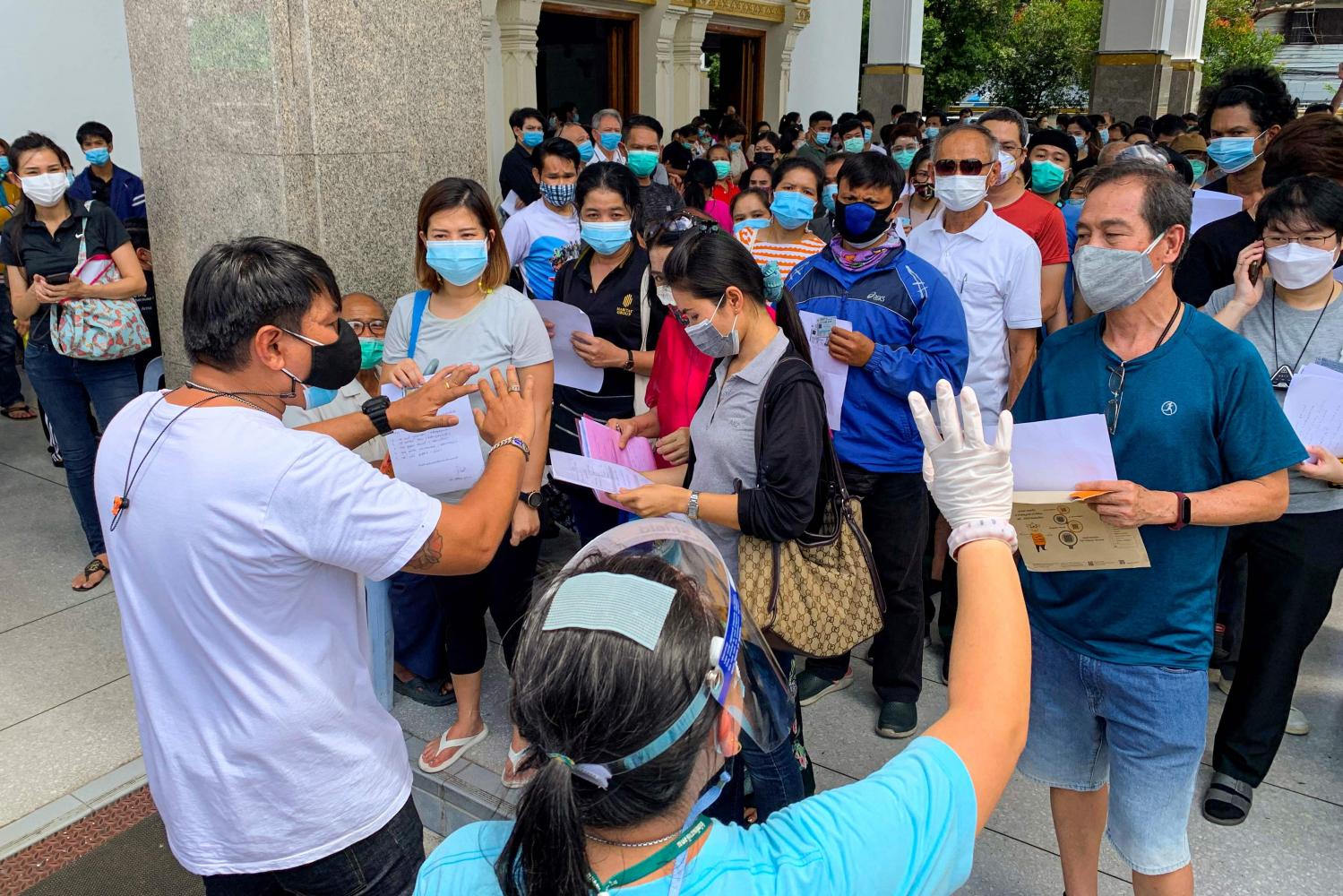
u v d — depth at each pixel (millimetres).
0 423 6512
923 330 3164
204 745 1751
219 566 1639
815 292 3338
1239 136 3975
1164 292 2082
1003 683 1173
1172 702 2109
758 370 2414
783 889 1021
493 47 11141
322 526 1656
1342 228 2641
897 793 1094
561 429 3934
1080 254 2053
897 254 3221
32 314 4246
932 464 1301
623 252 3830
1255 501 2004
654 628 976
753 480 2459
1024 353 3768
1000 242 3697
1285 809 2967
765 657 1441
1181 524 1993
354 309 3178
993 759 1137
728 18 14805
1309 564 2705
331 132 3598
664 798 996
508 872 981
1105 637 2166
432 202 2883
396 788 1935
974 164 3576
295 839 1795
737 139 12148
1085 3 33250
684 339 3092
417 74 3830
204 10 3633
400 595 3375
